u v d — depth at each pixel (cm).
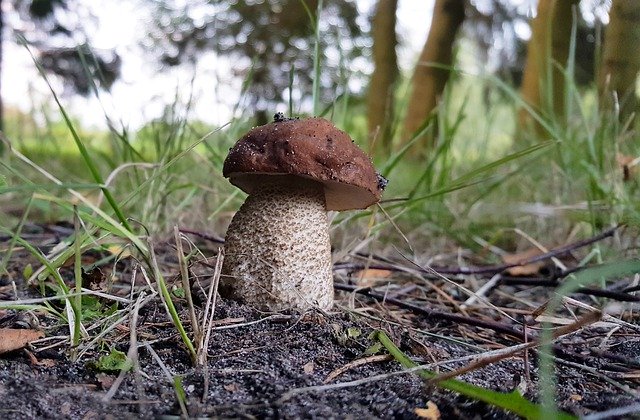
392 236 43
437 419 14
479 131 56
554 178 41
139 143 46
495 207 42
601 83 42
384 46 90
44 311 20
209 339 19
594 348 20
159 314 21
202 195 38
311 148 20
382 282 31
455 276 32
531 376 17
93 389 15
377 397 15
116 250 28
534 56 57
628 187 36
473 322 22
